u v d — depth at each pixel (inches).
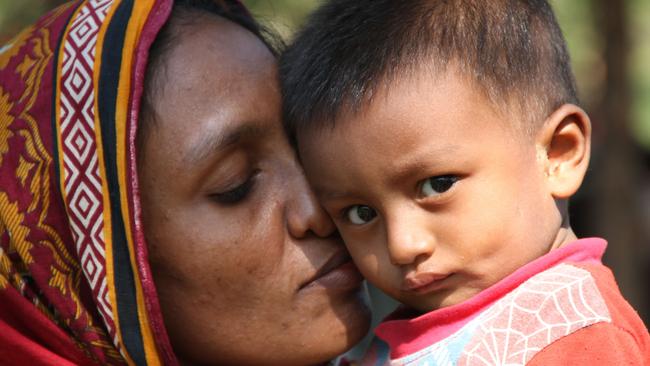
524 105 80.5
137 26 82.3
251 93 84.6
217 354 86.8
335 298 87.4
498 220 78.9
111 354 85.3
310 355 87.1
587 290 75.9
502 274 80.1
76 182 81.5
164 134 82.1
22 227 83.7
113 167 80.4
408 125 77.9
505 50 80.7
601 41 226.5
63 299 84.0
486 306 78.9
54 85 83.5
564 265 78.8
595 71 238.2
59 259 84.0
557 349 73.9
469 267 79.7
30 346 84.8
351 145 80.0
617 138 225.9
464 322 79.5
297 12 167.2
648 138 279.1
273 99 85.7
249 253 83.7
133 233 80.0
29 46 88.1
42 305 85.6
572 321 74.4
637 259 230.7
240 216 83.8
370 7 84.3
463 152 77.8
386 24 81.8
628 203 226.5
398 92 78.4
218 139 82.1
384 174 79.1
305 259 85.8
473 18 81.1
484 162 78.4
